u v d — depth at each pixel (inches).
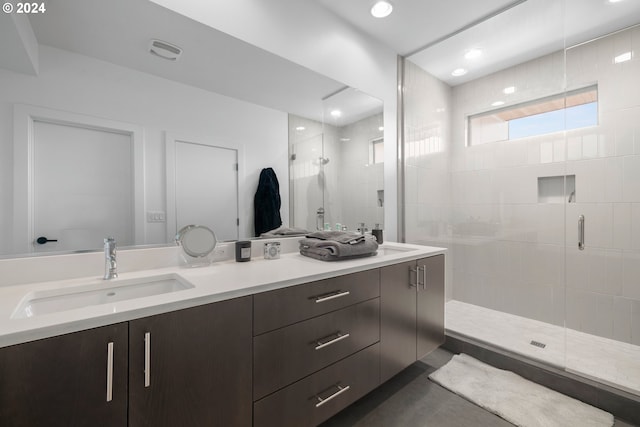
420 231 107.3
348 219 85.4
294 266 54.5
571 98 90.4
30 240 41.4
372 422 57.5
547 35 86.4
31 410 26.1
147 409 32.0
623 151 81.4
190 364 35.0
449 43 91.6
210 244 56.6
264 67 65.4
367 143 89.4
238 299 39.0
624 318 82.0
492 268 108.5
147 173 51.3
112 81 47.4
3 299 34.2
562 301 93.0
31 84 40.9
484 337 86.0
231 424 38.4
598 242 86.0
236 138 62.5
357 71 85.1
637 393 58.1
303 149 74.5
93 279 44.0
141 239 50.9
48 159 42.6
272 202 68.8
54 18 42.5
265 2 64.3
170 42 52.5
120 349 30.3
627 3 72.6
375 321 58.7
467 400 64.2
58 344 27.2
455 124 117.4
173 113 53.9
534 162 98.3
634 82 79.5
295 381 45.4
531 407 60.6
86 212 45.7
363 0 73.3
